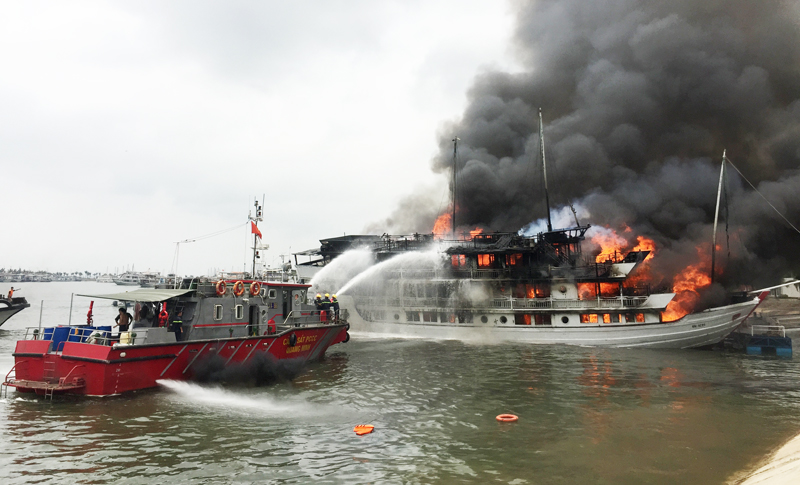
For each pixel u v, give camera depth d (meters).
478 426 15.90
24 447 13.24
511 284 40.81
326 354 32.34
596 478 11.56
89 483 11.00
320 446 13.79
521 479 11.47
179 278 24.39
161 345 19.62
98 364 18.22
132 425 15.39
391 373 25.42
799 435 14.69
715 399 19.78
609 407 18.44
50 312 91.88
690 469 12.14
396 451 13.42
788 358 31.22
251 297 25.20
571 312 37.72
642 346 35.84
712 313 34.59
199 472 11.74
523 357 31.06
